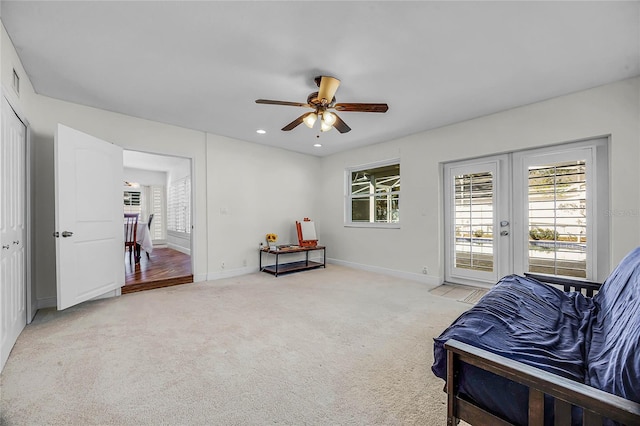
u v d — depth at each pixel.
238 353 2.00
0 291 1.78
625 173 2.57
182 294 3.47
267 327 2.47
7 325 1.95
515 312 1.50
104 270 3.15
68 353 1.97
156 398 1.51
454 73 2.46
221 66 2.36
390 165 4.90
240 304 3.10
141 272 4.36
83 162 2.88
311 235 5.30
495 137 3.40
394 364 1.87
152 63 2.32
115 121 3.40
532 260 3.24
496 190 3.51
